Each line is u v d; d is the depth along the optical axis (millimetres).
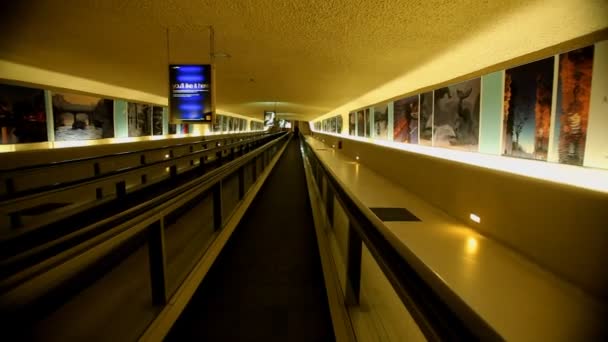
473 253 2297
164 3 2461
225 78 5973
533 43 2443
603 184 1950
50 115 5723
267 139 13555
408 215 3240
